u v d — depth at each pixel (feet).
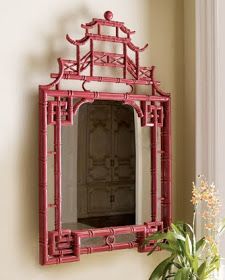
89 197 6.46
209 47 6.93
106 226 6.57
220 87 6.88
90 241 6.41
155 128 6.93
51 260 6.07
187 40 7.41
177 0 7.40
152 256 7.06
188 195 7.36
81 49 6.52
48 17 6.29
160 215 7.07
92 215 6.47
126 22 6.92
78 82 6.48
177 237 6.15
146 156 6.98
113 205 6.64
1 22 5.98
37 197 6.18
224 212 6.75
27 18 6.15
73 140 6.36
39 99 6.11
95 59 6.47
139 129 6.88
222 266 6.52
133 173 6.85
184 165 7.41
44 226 6.03
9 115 6.00
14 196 6.02
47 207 6.09
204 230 6.89
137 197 6.87
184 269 5.94
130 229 6.64
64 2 6.41
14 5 6.06
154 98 6.88
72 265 6.41
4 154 5.97
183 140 7.41
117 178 6.70
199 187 6.89
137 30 7.02
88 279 6.53
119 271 6.78
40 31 6.23
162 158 7.06
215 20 6.87
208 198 6.17
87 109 6.48
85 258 6.52
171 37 7.33
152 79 6.92
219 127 6.86
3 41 5.98
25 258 6.07
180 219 7.39
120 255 6.79
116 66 6.61
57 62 6.33
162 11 7.25
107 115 6.63
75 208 6.34
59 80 6.16
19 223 6.05
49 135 6.23
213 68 6.89
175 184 7.36
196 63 7.06
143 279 6.97
